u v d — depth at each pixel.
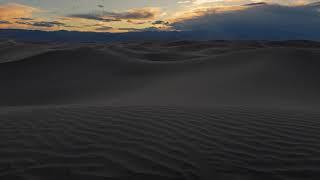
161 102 13.02
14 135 5.07
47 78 24.47
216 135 5.23
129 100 14.29
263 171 3.83
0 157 4.10
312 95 15.57
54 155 4.17
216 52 41.22
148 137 4.99
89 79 23.53
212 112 7.24
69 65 28.02
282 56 24.30
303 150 4.60
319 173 3.81
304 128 5.85
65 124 5.80
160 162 3.99
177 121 6.11
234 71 21.48
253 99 14.27
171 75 22.80
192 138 5.01
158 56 36.91
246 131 5.53
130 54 37.22
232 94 15.47
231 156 4.28
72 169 3.74
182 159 4.11
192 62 26.27
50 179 3.49
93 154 4.21
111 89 20.25
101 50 33.75
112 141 4.75
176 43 83.69
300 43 89.62
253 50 27.64
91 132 5.23
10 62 29.09
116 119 6.22
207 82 18.80
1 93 20.62
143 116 6.53
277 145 4.79
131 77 23.34
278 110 8.07
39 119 6.27
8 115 6.77
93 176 3.56
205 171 3.79
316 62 22.59
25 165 3.85
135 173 3.66
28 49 44.34
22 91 21.14
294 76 19.52
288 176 3.72
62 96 19.48
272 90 16.59
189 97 14.71
